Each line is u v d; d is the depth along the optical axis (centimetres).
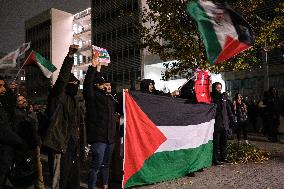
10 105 492
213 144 817
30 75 6406
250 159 857
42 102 6106
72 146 463
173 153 665
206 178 668
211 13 715
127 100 591
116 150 663
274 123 1380
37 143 491
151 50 1196
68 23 6469
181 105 693
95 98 535
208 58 716
